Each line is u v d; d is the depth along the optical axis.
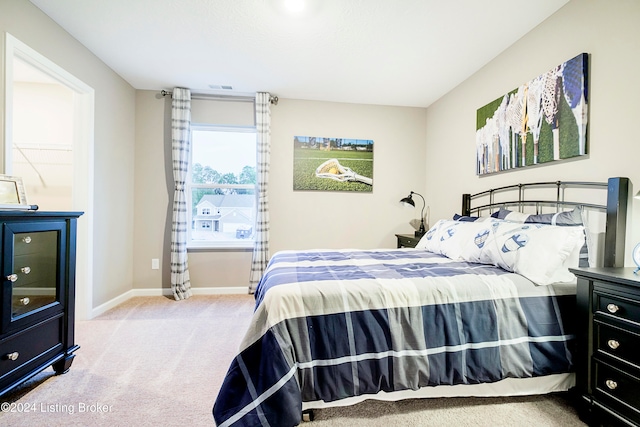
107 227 2.69
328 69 2.66
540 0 1.74
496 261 1.66
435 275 1.48
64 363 1.62
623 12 1.45
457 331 1.29
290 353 1.15
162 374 1.63
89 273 2.44
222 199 3.41
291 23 2.00
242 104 3.30
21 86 2.90
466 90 2.80
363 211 3.51
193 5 1.84
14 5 1.71
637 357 1.05
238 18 1.96
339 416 1.30
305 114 3.39
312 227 3.43
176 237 3.08
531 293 1.38
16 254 1.36
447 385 1.30
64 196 2.91
